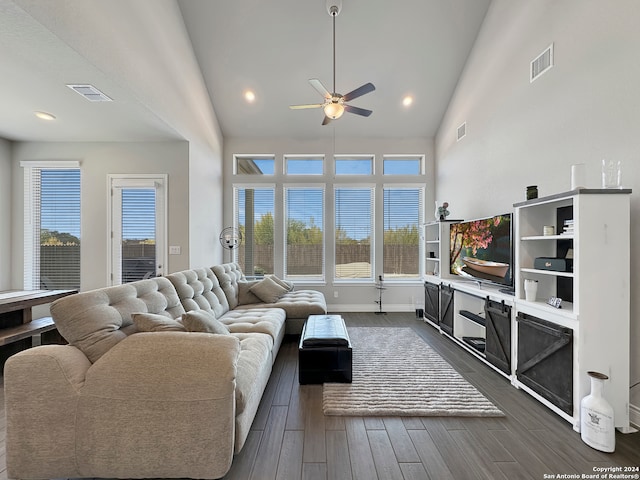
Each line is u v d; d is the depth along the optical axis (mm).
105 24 2490
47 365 1459
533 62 3094
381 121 5332
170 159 4145
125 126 3621
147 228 4156
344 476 1551
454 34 4156
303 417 2098
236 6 3846
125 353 1521
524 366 2432
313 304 3895
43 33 2002
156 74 3289
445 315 4004
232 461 1627
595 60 2371
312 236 5645
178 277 2760
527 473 1579
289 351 3467
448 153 5062
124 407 1456
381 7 3846
